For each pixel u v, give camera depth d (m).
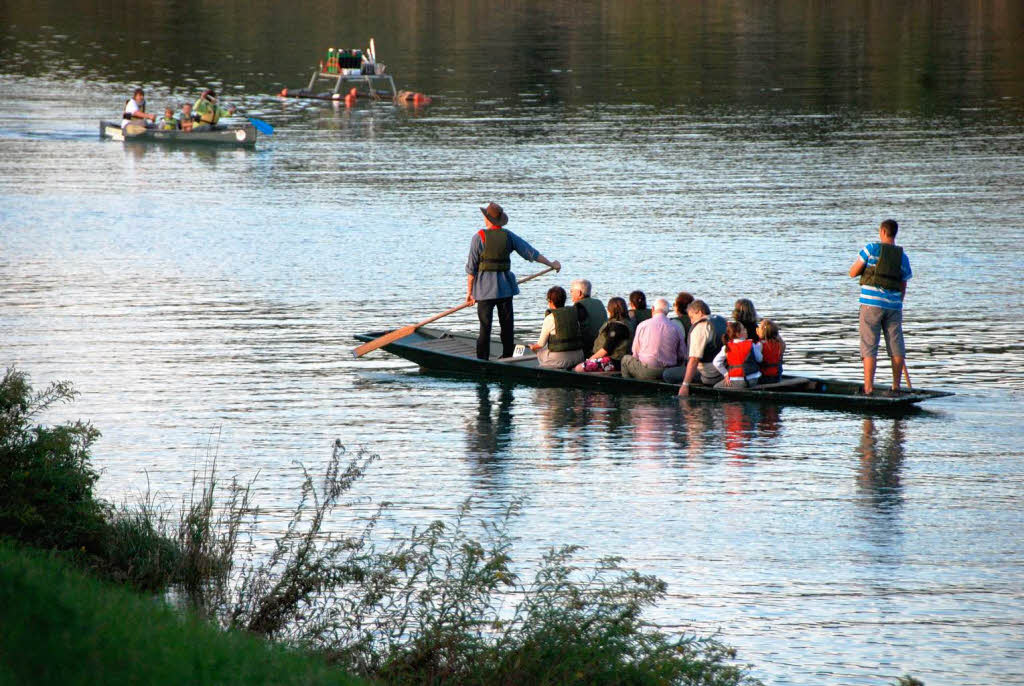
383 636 25.59
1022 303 64.94
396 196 101.00
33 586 21.02
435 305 66.94
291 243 83.19
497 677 23.52
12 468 28.55
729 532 33.38
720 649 24.16
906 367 51.53
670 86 175.00
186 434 43.12
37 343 57.25
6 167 115.75
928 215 91.12
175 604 25.66
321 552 27.98
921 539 32.72
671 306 65.00
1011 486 37.09
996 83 173.62
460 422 45.53
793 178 108.31
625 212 93.56
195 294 68.69
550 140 132.88
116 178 110.06
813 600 28.86
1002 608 28.34
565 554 28.70
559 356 52.97
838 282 70.75
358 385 51.16
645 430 44.31
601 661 23.75
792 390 49.09
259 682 19.91
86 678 18.44
